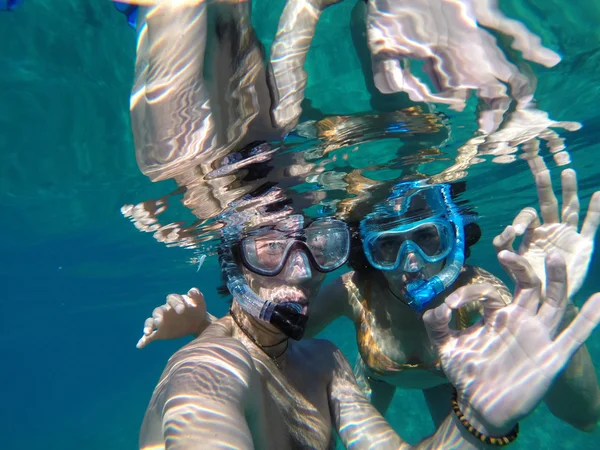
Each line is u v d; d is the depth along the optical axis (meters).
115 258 2.43
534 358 0.36
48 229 1.61
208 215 1.06
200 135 0.59
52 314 5.58
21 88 0.58
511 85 0.64
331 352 0.61
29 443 6.21
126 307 5.89
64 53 0.52
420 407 2.47
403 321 0.79
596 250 3.33
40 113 0.63
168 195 0.97
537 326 0.36
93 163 0.81
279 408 0.47
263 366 0.50
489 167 1.19
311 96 0.56
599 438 1.89
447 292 0.77
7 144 0.73
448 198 1.29
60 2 0.46
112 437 4.77
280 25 0.45
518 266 0.36
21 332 7.50
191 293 0.56
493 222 2.61
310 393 0.54
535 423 2.09
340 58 0.51
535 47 0.55
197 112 0.52
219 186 0.84
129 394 8.77
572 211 0.42
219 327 0.51
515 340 0.37
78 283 3.44
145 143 0.66
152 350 16.91
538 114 0.80
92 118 0.64
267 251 0.55
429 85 0.59
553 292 0.36
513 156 1.12
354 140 0.74
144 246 2.03
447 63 0.54
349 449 0.53
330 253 0.61
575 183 0.41
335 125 0.66
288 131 0.64
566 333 0.35
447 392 0.89
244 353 0.44
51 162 0.81
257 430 0.40
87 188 1.01
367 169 0.89
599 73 0.68
